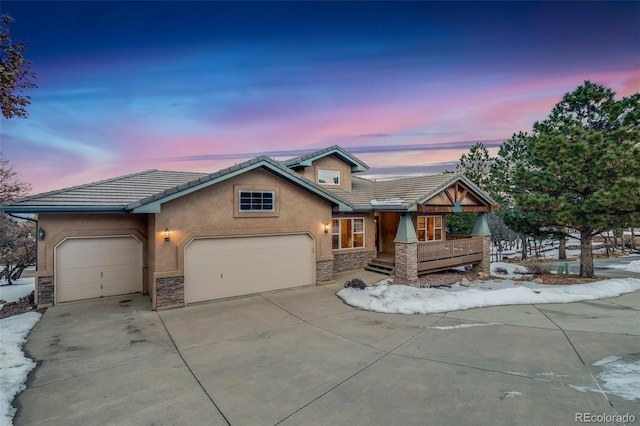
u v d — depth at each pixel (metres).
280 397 4.85
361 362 6.07
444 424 4.05
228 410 4.51
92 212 10.29
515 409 4.33
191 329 8.15
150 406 4.65
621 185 11.64
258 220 11.71
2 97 6.09
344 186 17.77
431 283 13.05
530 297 10.72
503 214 16.48
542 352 6.33
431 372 5.57
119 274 11.62
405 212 13.66
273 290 12.11
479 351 6.48
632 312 9.23
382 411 4.39
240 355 6.50
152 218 10.50
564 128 14.03
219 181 10.38
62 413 4.48
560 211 13.44
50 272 10.44
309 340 7.31
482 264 16.09
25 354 6.60
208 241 10.76
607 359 5.89
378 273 15.24
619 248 30.22
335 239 15.45
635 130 12.05
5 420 4.29
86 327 8.34
